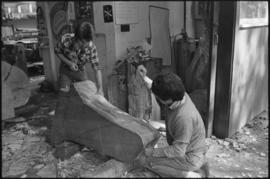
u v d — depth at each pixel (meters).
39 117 2.71
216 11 2.64
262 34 3.18
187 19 4.47
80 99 2.12
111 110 2.10
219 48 2.74
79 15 3.57
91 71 2.53
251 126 3.22
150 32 4.10
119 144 1.93
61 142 2.27
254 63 3.15
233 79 2.79
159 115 2.96
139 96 2.81
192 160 1.81
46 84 2.72
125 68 3.21
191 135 1.79
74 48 2.44
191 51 4.09
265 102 3.67
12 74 2.52
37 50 2.59
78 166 1.90
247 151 2.64
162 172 1.79
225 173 2.21
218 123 2.92
